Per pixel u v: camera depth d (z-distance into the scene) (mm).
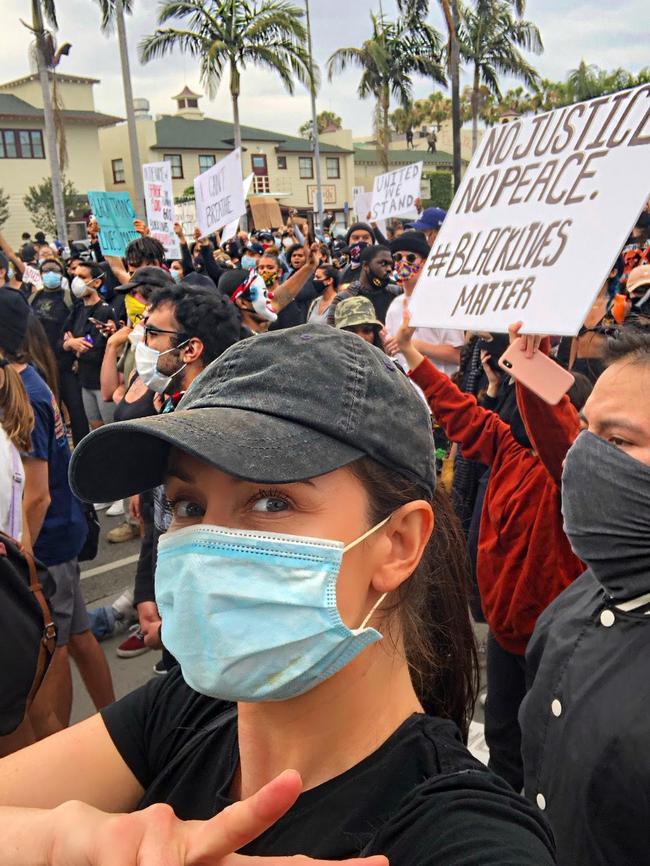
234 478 942
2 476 2555
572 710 1348
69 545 3039
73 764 1123
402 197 8516
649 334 1438
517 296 2221
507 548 2377
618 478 1369
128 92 18062
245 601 932
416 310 2605
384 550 978
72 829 710
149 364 3045
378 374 949
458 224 2539
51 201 38156
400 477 968
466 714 1213
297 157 46688
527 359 2176
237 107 23156
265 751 988
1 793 1078
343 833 866
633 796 1208
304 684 938
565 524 1512
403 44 27141
